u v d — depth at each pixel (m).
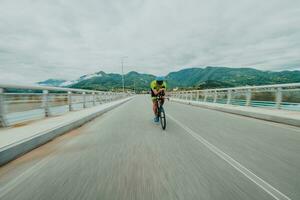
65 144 5.54
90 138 6.19
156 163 3.86
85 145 5.37
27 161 4.20
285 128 7.37
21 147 4.62
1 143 4.55
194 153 4.46
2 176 3.46
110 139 5.97
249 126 7.85
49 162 4.10
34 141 5.16
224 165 3.71
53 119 8.60
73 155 4.53
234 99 16.28
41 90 9.30
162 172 3.42
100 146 5.22
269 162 3.85
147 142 5.50
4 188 3.00
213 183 2.98
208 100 21.53
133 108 17.58
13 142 4.64
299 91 10.26
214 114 12.09
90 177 3.29
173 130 7.18
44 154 4.67
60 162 4.08
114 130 7.40
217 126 7.90
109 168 3.66
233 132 6.73
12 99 7.21
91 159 4.20
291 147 4.88
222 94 18.33
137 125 8.41
